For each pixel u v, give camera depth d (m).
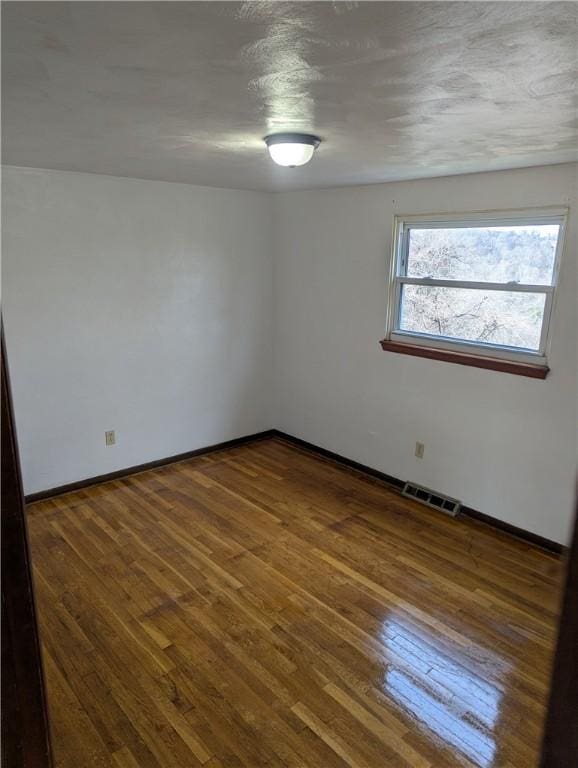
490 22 1.00
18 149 2.50
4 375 0.63
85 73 1.34
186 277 4.06
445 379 3.49
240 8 0.95
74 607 2.57
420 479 3.77
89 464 3.83
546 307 2.97
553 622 2.53
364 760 1.84
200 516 3.46
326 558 3.02
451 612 2.59
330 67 1.28
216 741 1.90
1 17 0.98
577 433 2.91
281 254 4.51
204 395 4.40
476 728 1.97
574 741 0.47
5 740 0.72
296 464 4.35
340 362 4.20
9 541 0.67
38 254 3.32
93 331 3.65
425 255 3.54
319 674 2.20
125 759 1.83
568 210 2.76
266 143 2.24
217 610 2.57
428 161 2.68
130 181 3.61
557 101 1.55
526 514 3.21
